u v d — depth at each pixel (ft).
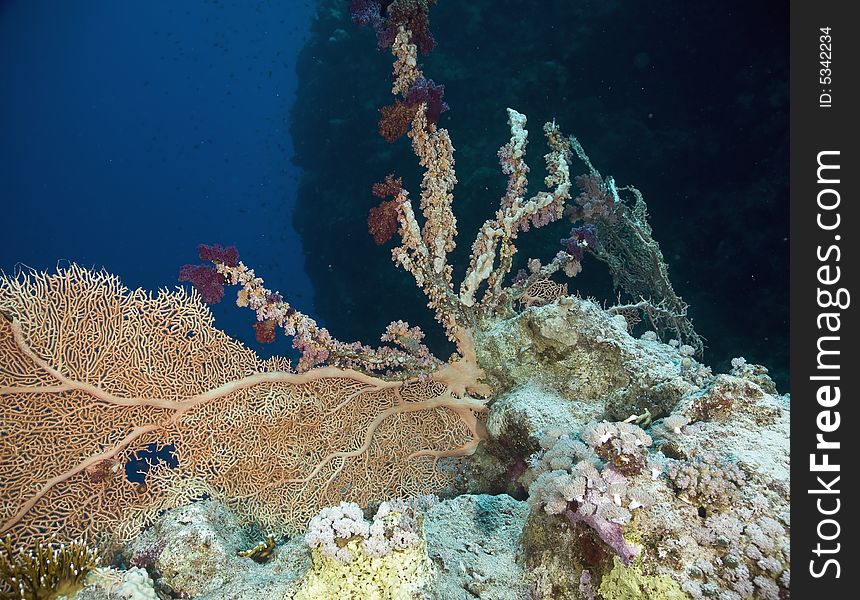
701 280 37.96
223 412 14.75
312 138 57.62
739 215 36.83
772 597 7.22
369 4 15.01
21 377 12.73
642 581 7.87
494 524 12.07
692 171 39.37
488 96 44.55
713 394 10.77
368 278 49.29
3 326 12.51
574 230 19.03
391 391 16.70
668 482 8.70
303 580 9.56
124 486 13.73
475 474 16.55
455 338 16.67
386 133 15.30
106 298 13.69
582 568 9.12
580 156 23.44
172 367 14.21
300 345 15.02
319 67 57.31
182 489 14.10
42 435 12.93
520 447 14.33
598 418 13.98
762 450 9.50
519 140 16.46
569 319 14.79
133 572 10.37
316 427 15.71
